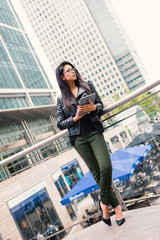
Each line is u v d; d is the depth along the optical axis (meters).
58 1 121.19
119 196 2.21
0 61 32.28
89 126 1.84
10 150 22.83
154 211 1.82
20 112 25.75
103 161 1.74
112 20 123.56
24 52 39.12
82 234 2.12
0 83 30.08
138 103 2.01
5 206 10.48
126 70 123.50
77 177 13.14
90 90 1.91
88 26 119.06
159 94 1.93
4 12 39.62
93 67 120.75
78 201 9.18
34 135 26.44
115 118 2.18
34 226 10.58
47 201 12.52
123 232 1.78
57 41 124.00
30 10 126.50
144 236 1.61
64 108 1.97
